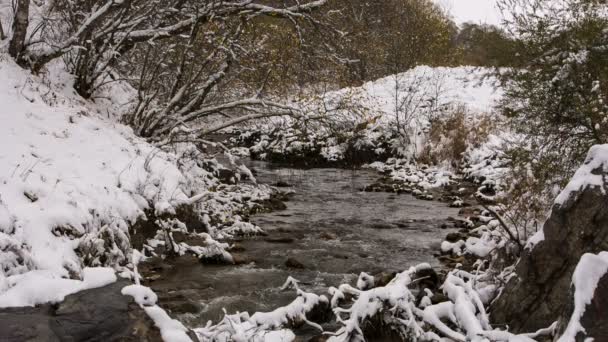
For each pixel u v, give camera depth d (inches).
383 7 758.5
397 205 555.5
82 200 299.1
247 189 567.2
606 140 292.2
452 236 403.9
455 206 546.6
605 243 183.8
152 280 297.3
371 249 386.6
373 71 1004.6
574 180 198.1
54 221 267.3
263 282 307.7
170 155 450.6
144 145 441.4
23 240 246.2
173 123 523.5
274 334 213.5
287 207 538.6
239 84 595.8
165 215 360.2
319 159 847.1
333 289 252.5
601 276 150.1
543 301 198.1
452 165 750.5
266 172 768.3
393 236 425.1
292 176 741.3
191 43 495.2
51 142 354.6
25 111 375.2
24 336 128.9
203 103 590.9
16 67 427.2
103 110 502.9
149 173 382.9
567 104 316.5
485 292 234.8
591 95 300.4
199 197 387.9
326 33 569.3
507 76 356.8
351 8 595.2
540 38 333.1
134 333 140.6
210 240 343.0
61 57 513.3
